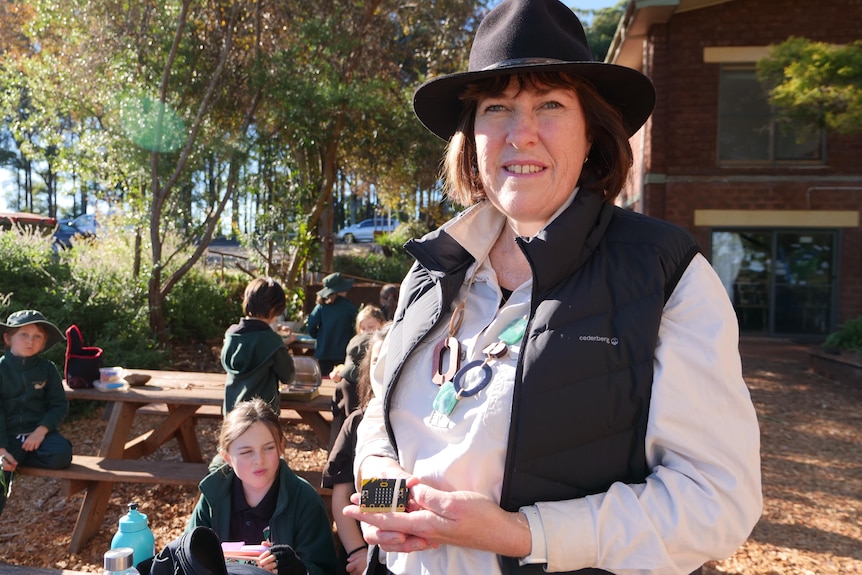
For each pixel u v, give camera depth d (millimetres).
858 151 12109
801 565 3609
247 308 4102
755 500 1035
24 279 7246
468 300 1285
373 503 1109
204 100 8328
